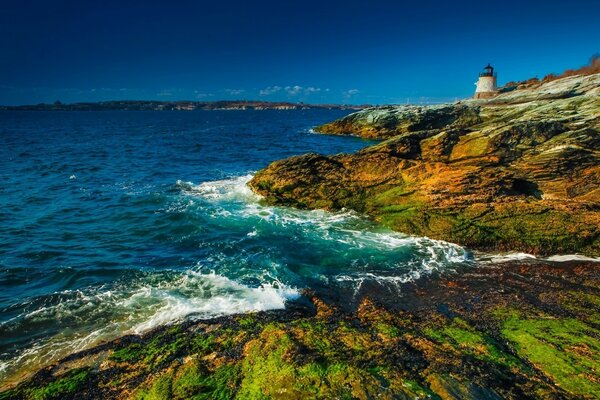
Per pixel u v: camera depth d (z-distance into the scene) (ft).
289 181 77.61
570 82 164.35
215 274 49.67
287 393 25.71
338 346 31.37
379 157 76.64
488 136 73.87
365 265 52.42
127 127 337.11
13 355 34.30
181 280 48.03
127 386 28.73
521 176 68.49
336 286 46.65
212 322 38.11
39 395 28.30
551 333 35.01
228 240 60.95
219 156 148.97
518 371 29.53
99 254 56.24
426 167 71.72
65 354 34.24
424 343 32.30
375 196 72.28
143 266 52.24
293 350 30.27
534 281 47.39
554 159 66.39
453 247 57.72
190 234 63.46
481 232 58.80
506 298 43.01
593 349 32.35
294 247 58.39
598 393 27.37
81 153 157.69
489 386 26.94
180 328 36.83
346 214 71.31
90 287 46.50
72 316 40.16
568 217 57.62
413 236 61.77
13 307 42.14
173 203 79.46
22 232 64.39
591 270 50.01
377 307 40.91
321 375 27.14
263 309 41.14
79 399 27.76
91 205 79.25
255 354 30.50
